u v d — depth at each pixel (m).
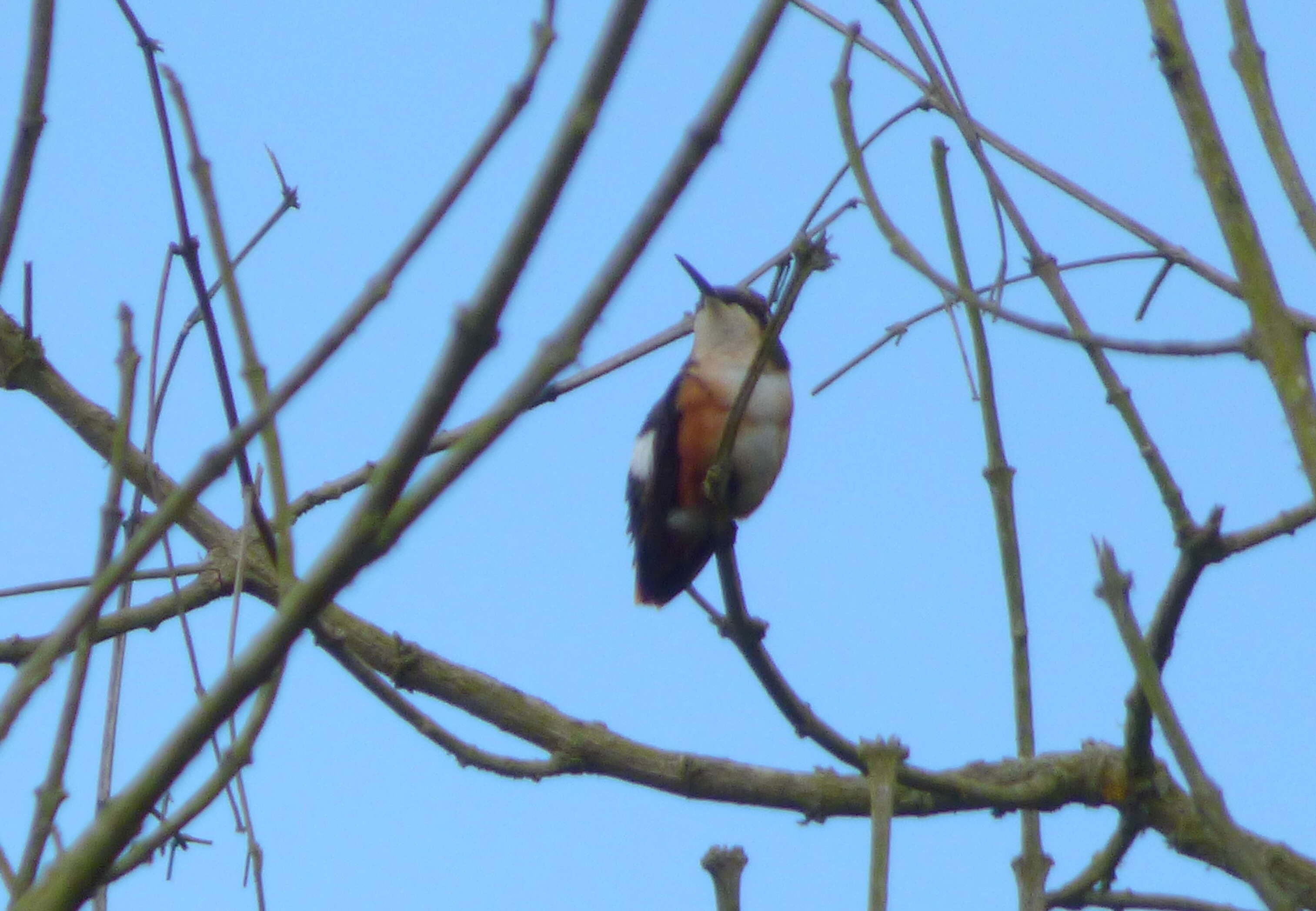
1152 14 6.64
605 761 10.16
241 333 5.94
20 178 6.50
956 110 8.70
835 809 10.16
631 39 4.44
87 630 5.95
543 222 4.39
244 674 4.38
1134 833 9.70
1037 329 6.87
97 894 6.06
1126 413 7.91
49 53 6.57
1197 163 6.40
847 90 7.73
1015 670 9.62
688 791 10.14
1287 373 5.92
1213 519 7.86
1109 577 6.28
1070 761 9.94
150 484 7.78
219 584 10.65
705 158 4.57
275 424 5.85
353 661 8.96
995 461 9.61
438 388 4.41
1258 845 9.89
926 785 9.45
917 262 7.12
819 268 8.54
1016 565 9.57
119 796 4.37
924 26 9.09
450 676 10.38
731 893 7.08
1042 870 9.12
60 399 10.66
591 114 4.41
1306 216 6.43
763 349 8.58
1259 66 6.73
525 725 10.21
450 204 4.99
